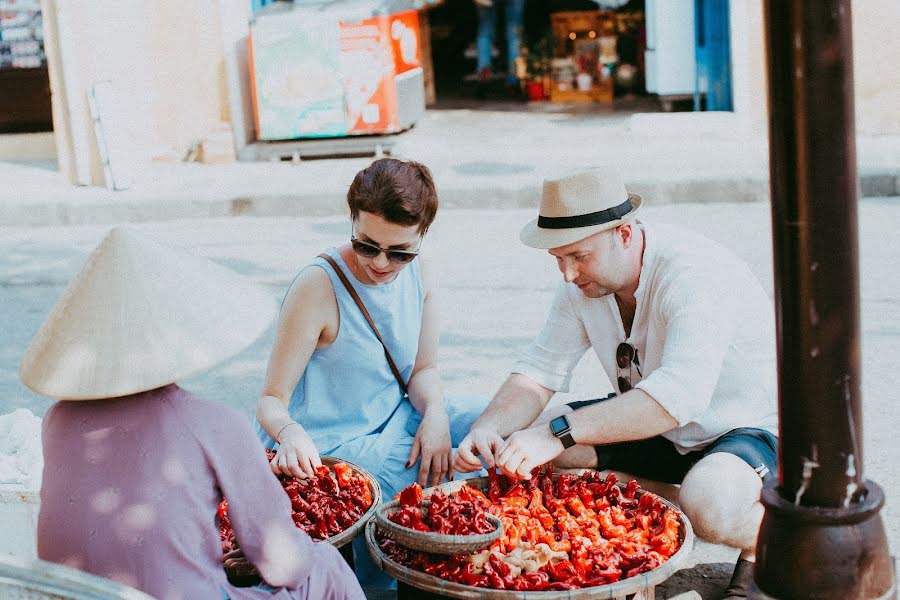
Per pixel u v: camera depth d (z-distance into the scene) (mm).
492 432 3166
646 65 11266
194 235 8375
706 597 3180
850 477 2314
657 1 10273
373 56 9555
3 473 2986
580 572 2605
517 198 8672
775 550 2377
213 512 2242
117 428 2174
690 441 3256
